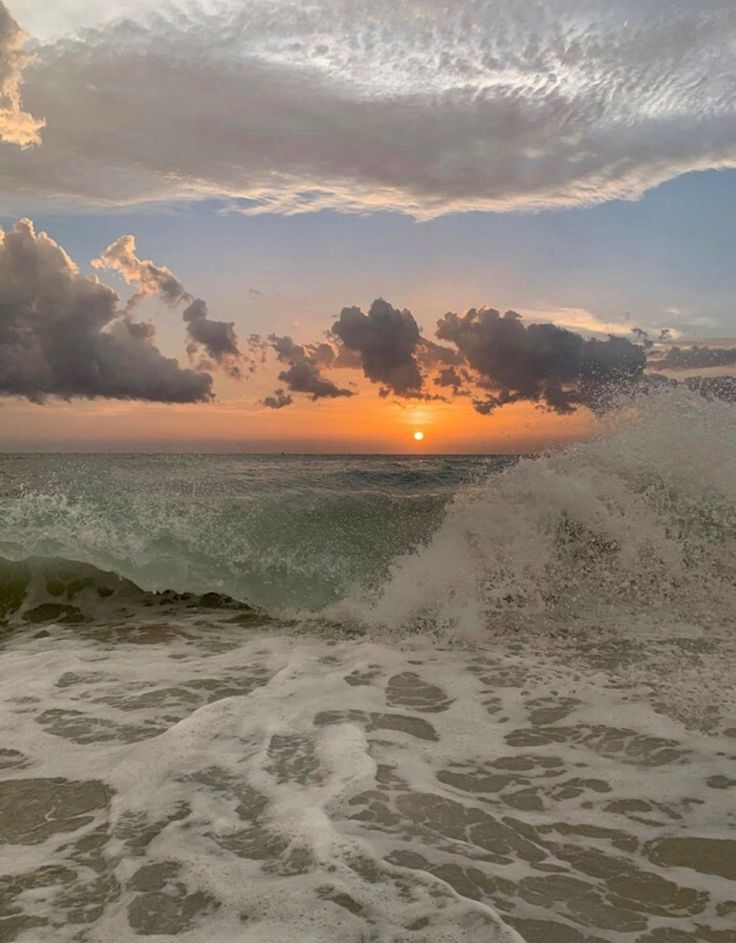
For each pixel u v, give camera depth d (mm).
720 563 6543
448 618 5992
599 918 2238
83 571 7090
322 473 12859
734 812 2898
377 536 7836
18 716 4023
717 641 5293
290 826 2754
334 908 2242
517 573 6582
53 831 2791
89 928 2184
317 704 4172
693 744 3557
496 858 2576
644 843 2678
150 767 3316
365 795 3051
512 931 2119
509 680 4574
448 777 3240
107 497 8766
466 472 13492
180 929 2164
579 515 7004
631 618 5883
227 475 11898
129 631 5969
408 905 2254
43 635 5875
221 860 2539
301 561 7273
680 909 2281
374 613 6262
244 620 6285
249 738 3648
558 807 2959
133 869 2490
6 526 7738
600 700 4180
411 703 4199
